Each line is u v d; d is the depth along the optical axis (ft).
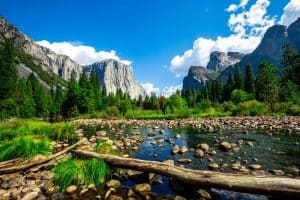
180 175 20.89
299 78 212.02
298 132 53.01
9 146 33.91
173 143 46.03
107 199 20.31
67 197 20.98
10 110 170.71
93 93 260.62
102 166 24.67
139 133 63.98
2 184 23.90
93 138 53.57
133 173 25.31
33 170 28.25
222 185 18.40
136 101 455.63
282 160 30.42
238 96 231.71
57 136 53.78
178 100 192.85
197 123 86.38
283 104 136.05
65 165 24.59
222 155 34.06
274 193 16.30
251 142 41.63
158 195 20.77
